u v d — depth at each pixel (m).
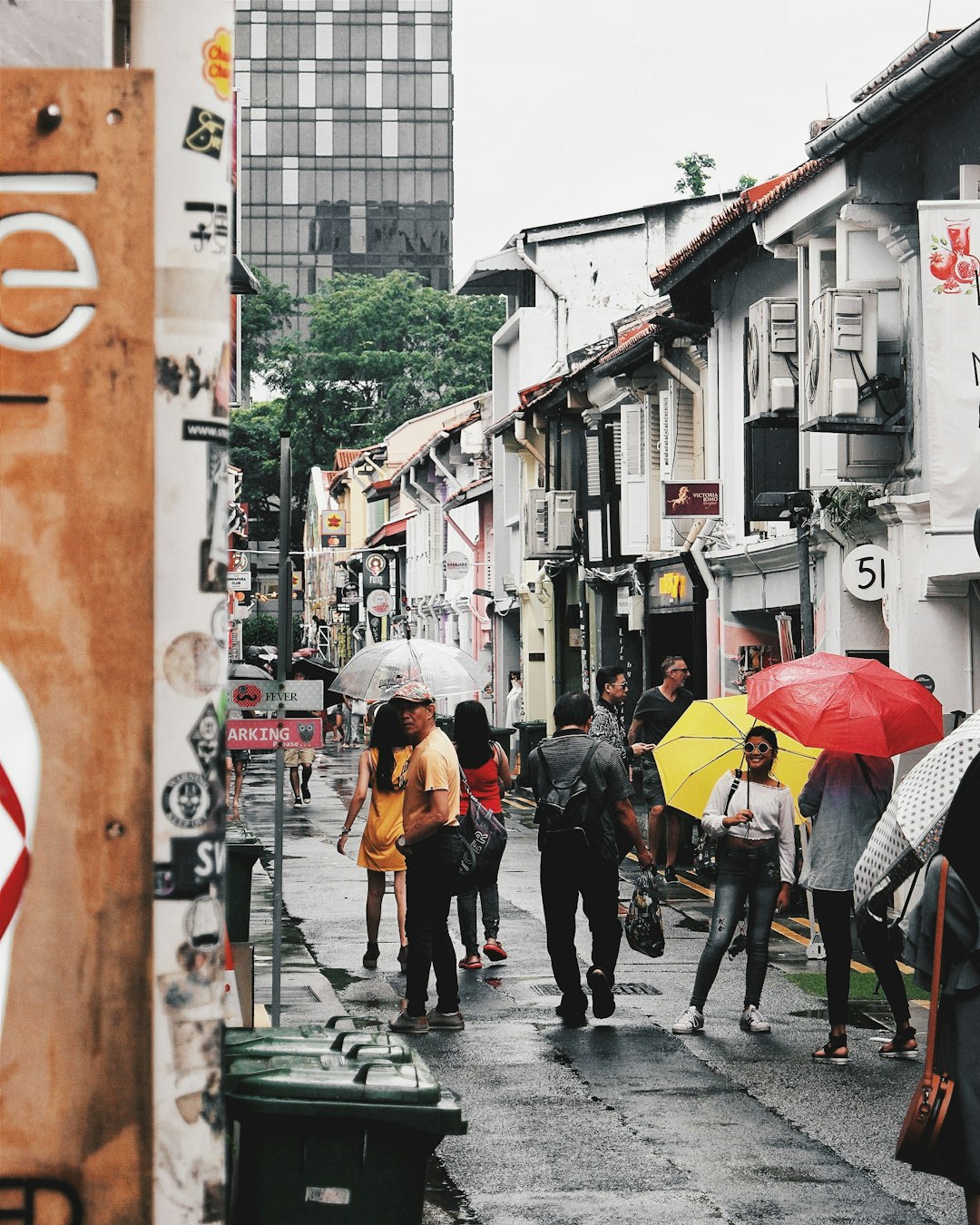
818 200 16.45
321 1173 4.07
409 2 135.00
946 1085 5.19
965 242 12.52
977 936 5.24
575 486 32.00
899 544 15.69
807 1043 9.57
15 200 2.98
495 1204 6.46
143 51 3.10
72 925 2.99
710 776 10.68
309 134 135.38
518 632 42.09
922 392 15.39
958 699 15.41
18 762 2.97
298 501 97.94
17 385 2.97
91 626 2.98
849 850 9.11
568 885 10.14
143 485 2.99
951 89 15.00
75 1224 2.98
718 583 22.78
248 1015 7.98
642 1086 8.51
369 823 12.28
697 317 23.20
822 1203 6.48
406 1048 4.48
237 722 8.96
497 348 42.22
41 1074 2.98
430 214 136.00
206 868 3.01
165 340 3.03
